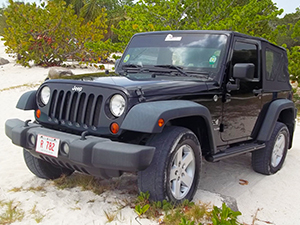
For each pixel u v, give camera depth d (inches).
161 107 119.1
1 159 201.2
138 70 169.9
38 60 732.0
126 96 120.0
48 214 125.3
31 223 119.0
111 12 1408.7
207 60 160.9
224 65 157.9
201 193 150.2
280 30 555.8
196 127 148.4
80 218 122.6
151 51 177.2
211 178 188.4
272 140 195.5
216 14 539.5
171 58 168.4
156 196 125.6
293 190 179.8
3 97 449.7
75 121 130.3
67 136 125.6
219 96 154.7
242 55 171.8
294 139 297.9
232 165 214.4
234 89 161.5
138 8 558.3
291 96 231.5
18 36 727.7
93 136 123.8
